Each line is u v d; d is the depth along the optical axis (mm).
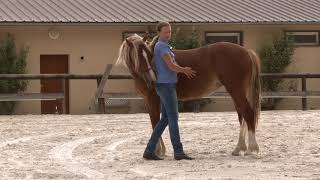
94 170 10297
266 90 26062
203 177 9477
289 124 17297
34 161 11367
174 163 10891
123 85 25641
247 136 12680
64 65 25656
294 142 13555
